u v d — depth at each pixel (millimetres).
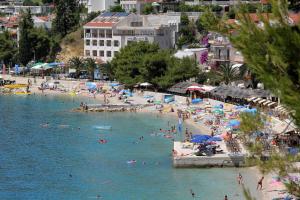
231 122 138375
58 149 129250
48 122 165875
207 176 103625
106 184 100500
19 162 116750
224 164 108125
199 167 109000
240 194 93000
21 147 131625
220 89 183875
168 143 134750
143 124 161750
